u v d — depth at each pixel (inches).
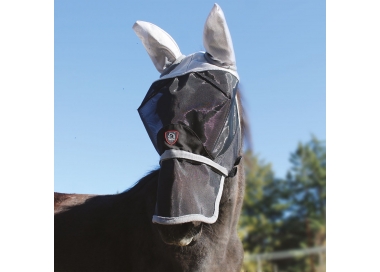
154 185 106.3
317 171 740.0
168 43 110.4
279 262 611.5
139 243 105.1
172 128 87.9
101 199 127.0
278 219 714.8
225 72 97.3
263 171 732.7
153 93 97.9
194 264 97.1
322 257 614.9
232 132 94.6
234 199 102.1
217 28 97.4
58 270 117.3
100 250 112.5
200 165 87.5
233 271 105.6
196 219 82.0
